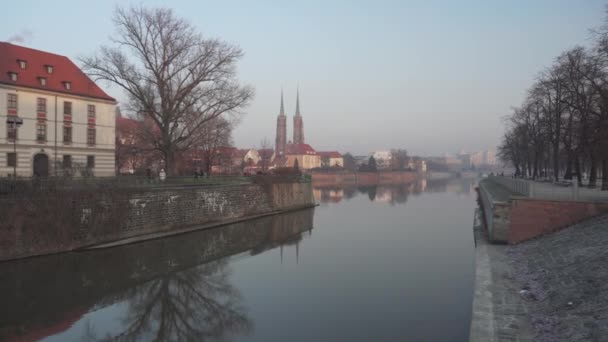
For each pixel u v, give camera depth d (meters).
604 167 33.28
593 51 31.53
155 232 31.70
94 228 27.02
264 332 15.02
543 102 51.16
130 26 37.94
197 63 39.84
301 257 27.38
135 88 38.97
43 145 42.00
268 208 48.38
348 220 45.19
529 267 17.59
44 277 21.44
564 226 22.22
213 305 18.19
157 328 15.94
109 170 48.09
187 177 42.25
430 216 48.38
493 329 11.34
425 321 15.56
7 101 39.59
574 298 12.47
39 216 24.41
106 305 18.33
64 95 43.91
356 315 16.42
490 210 26.28
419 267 24.05
